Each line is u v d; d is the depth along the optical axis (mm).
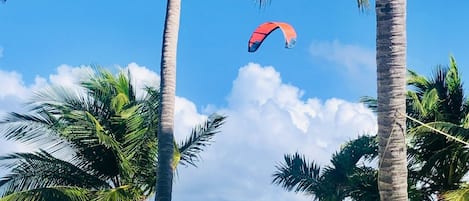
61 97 22641
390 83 11305
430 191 22859
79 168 23641
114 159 23641
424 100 21297
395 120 11188
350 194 23047
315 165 24812
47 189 21281
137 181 23906
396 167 11094
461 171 22172
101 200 21969
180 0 16375
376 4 11672
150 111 23453
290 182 24844
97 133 21766
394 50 11375
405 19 11531
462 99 22641
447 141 21641
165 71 15820
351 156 23719
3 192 21859
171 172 15328
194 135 24781
